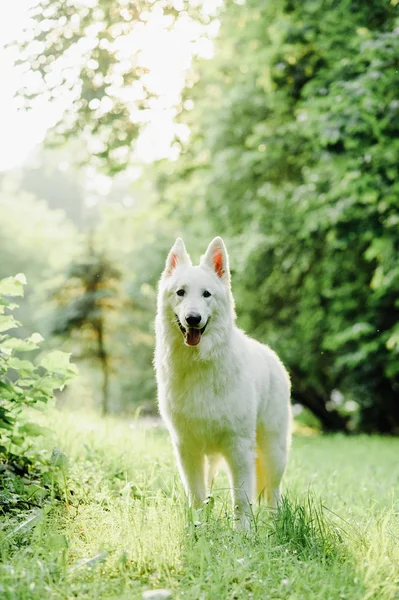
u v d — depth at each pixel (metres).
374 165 12.40
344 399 25.91
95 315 27.33
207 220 20.56
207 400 5.36
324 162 14.09
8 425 5.93
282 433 6.42
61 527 5.05
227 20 15.21
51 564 4.11
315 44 13.69
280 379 6.49
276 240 18.14
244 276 19.83
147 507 5.25
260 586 3.96
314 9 12.92
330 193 14.39
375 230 14.72
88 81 9.84
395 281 14.47
